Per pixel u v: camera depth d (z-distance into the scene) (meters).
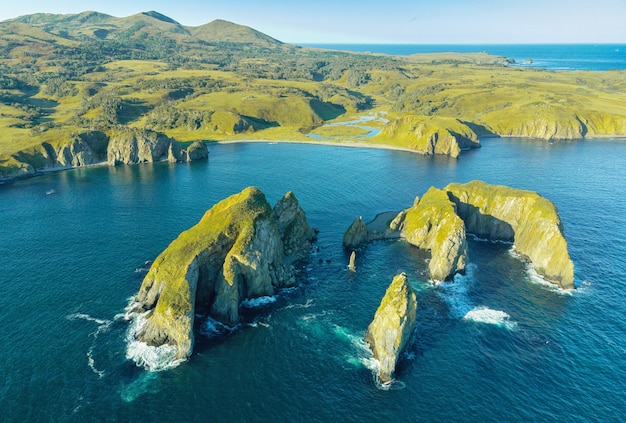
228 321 78.38
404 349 70.81
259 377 65.81
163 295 74.38
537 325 77.88
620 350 71.25
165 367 67.81
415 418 58.44
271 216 95.44
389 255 106.19
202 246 83.19
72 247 109.12
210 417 58.50
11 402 60.06
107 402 60.72
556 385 63.81
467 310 82.50
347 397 62.06
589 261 101.19
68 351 70.56
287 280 92.06
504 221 113.50
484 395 62.12
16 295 86.69
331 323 79.19
